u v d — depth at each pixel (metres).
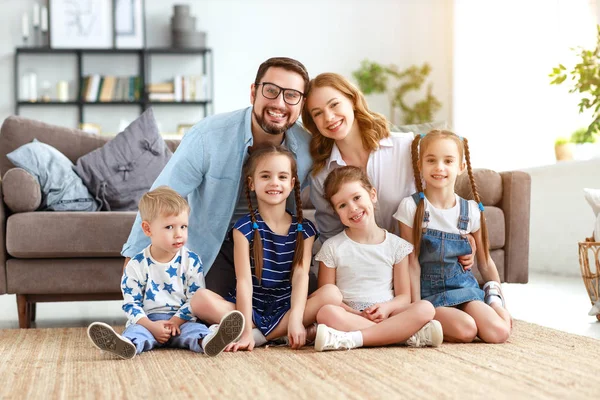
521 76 5.55
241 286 2.04
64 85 6.49
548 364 1.66
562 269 4.72
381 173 2.32
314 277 2.34
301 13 6.90
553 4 5.23
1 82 6.52
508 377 1.52
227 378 1.55
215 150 2.23
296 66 2.13
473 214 2.27
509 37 5.64
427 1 6.96
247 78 6.86
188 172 2.24
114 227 2.70
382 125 2.30
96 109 6.63
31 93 6.46
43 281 2.70
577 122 5.00
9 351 1.98
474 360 1.72
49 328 2.50
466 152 2.34
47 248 2.67
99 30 6.52
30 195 2.75
